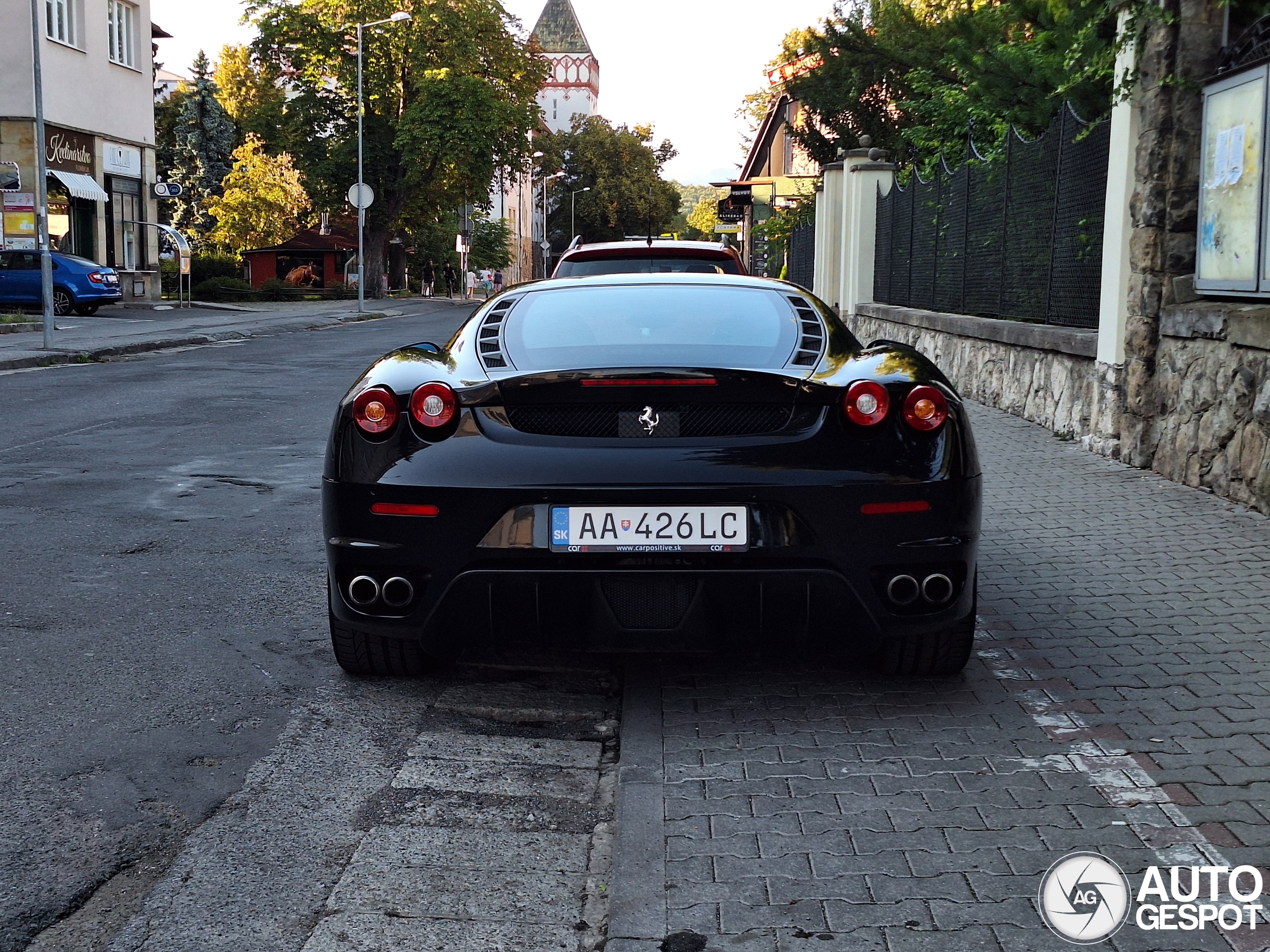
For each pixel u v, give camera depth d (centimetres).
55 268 2825
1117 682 406
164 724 374
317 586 537
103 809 314
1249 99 664
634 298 441
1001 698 394
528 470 358
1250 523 625
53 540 614
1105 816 305
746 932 252
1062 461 813
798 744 356
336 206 5566
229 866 286
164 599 512
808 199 2811
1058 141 972
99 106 3300
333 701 400
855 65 2094
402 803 323
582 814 319
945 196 1319
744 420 364
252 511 694
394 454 369
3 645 447
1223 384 684
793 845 291
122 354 1867
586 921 263
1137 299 776
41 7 2986
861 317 1728
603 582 358
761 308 430
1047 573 544
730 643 365
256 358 1825
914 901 264
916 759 343
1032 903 263
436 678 423
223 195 6950
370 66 5312
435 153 5112
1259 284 655
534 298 448
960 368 1209
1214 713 376
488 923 261
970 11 1300
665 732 367
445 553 362
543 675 427
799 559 357
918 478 361
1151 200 755
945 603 372
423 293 7244
